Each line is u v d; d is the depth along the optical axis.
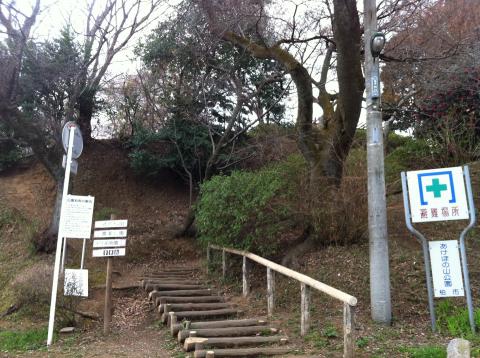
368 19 6.81
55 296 7.01
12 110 10.89
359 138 10.66
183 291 8.78
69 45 12.71
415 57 10.47
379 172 6.59
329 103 10.48
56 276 7.05
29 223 12.48
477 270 7.61
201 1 10.94
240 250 8.82
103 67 11.73
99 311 8.70
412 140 13.56
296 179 9.11
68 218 7.16
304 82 10.01
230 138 13.90
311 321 6.58
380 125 6.71
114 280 10.65
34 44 11.99
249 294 8.52
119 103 15.66
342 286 7.68
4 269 10.62
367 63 6.80
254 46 10.48
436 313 6.41
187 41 13.34
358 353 5.09
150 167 14.80
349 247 8.80
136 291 9.89
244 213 8.57
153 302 8.62
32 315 8.34
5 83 10.66
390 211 10.30
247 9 10.69
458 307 6.50
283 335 6.18
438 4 11.62
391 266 7.96
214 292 8.98
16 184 14.76
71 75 12.14
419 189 6.12
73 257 11.34
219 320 7.24
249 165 13.53
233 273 9.65
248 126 12.57
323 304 7.30
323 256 8.71
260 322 6.71
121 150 16.62
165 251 12.88
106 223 7.32
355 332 5.84
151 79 14.41
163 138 14.23
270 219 8.69
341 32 8.52
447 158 11.38
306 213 8.74
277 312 7.30
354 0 8.51
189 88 13.84
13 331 7.62
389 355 4.98
